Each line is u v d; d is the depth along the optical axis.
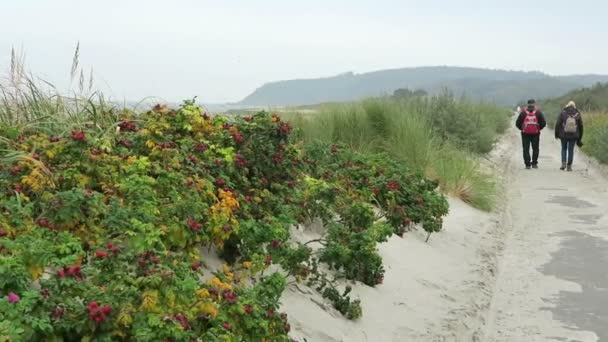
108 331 3.76
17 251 4.08
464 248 9.50
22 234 4.52
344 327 5.77
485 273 8.43
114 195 5.40
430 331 6.22
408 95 20.02
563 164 20.48
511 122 51.16
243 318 4.38
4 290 3.82
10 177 5.30
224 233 5.48
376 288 6.92
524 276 8.52
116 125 6.84
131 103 7.80
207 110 8.17
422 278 7.68
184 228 5.18
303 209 7.18
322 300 6.03
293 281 6.11
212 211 5.52
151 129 6.59
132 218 4.93
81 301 4.07
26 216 4.77
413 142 13.45
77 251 4.45
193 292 4.19
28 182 5.12
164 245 4.90
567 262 9.16
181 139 6.77
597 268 8.82
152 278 4.08
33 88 7.31
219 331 4.09
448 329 6.33
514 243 10.44
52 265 4.35
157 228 4.91
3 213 4.71
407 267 7.91
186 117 7.00
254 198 6.37
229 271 5.16
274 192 7.03
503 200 14.28
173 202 5.41
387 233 7.24
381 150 13.38
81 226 4.91
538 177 18.78
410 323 6.32
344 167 9.92
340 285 6.54
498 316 7.05
